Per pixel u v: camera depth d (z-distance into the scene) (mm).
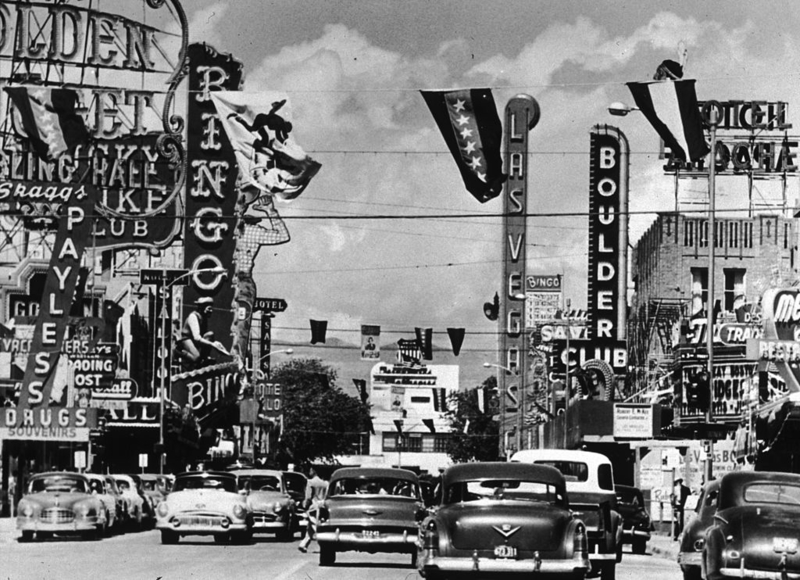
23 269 97062
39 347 81875
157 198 98750
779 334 51094
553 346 106125
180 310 104438
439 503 24281
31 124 95062
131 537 47875
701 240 92438
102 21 95938
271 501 45375
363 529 33062
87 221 93875
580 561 23016
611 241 103812
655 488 60938
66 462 83375
